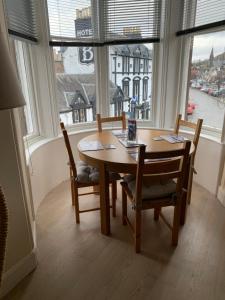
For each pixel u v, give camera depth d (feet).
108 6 8.98
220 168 7.96
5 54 2.69
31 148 7.74
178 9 8.61
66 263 5.47
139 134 7.78
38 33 8.01
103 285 4.90
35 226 6.75
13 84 2.71
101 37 9.39
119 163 5.42
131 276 5.10
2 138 4.22
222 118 8.36
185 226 6.72
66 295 4.68
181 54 9.19
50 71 8.54
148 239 6.24
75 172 6.59
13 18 6.57
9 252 4.70
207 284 4.88
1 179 4.34
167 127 10.12
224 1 7.32
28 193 6.13
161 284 4.89
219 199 8.01
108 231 6.39
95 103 10.51
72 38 8.93
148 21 9.02
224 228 6.63
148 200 5.49
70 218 7.20
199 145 8.84
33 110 8.65
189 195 7.69
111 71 10.12
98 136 7.68
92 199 8.27
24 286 4.89
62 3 8.38
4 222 2.90
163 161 5.06
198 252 5.75
